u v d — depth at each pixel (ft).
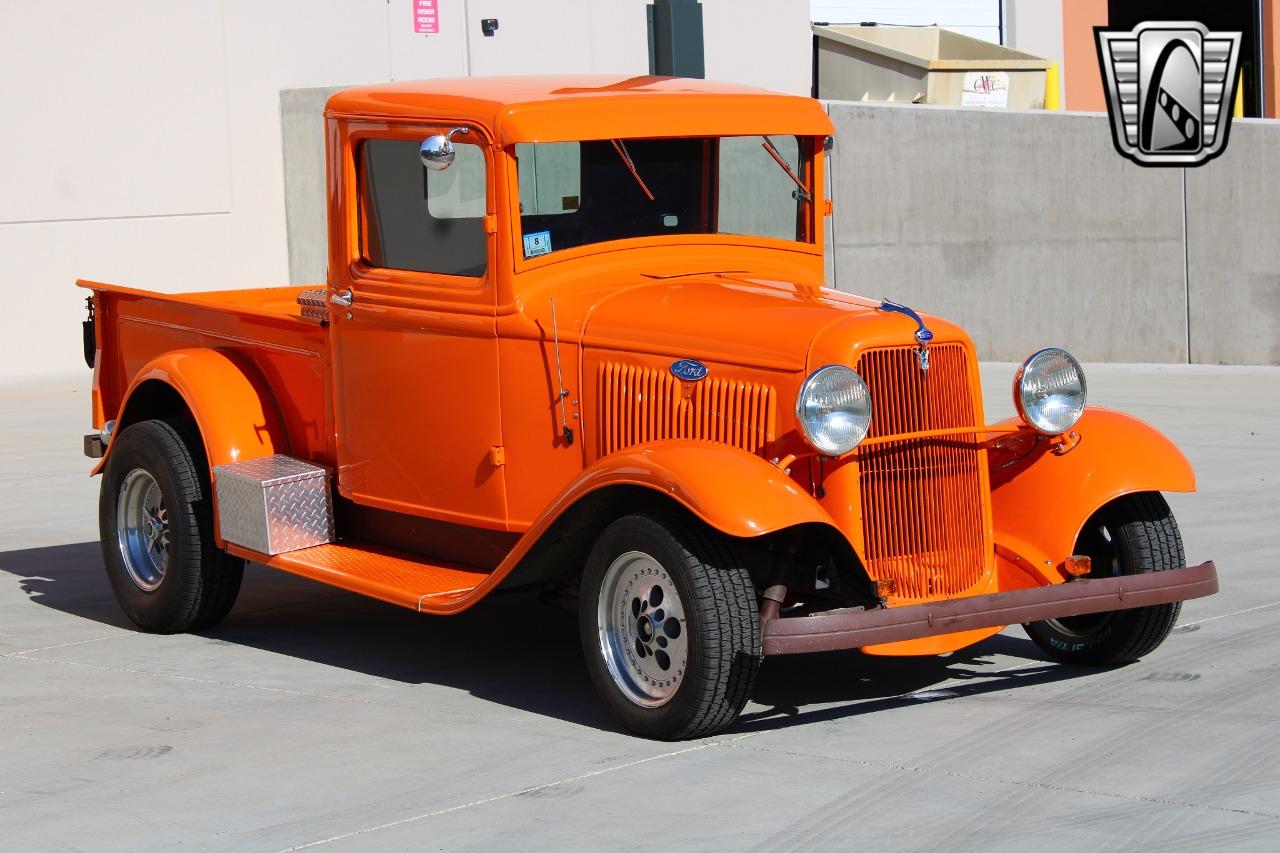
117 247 52.70
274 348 22.74
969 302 51.19
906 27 67.21
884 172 51.34
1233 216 48.01
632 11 64.85
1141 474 18.90
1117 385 44.80
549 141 19.21
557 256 19.62
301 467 22.00
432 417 20.47
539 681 20.06
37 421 42.78
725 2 64.64
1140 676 19.36
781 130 21.01
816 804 15.10
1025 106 60.34
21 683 20.30
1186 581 18.42
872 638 16.63
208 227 54.75
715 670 16.60
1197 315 48.83
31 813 15.48
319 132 55.98
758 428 17.63
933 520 18.33
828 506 17.66
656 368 18.43
